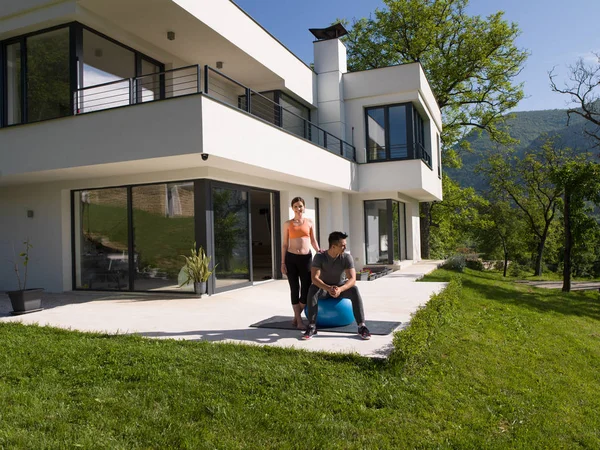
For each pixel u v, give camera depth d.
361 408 3.97
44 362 4.73
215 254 9.98
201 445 3.28
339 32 16.86
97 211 10.72
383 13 27.17
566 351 7.60
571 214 19.33
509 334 7.79
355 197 16.94
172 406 3.84
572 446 4.22
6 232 11.48
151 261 10.09
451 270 19.03
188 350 5.11
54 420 3.55
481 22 25.95
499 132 28.88
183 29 10.27
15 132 9.40
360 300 5.72
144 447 3.25
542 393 5.33
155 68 11.35
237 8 11.34
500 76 26.69
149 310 7.91
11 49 9.86
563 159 30.72
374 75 16.19
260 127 9.73
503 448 3.78
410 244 19.80
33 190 11.13
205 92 8.08
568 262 19.14
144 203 10.19
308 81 15.70
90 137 8.62
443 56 26.73
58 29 9.23
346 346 5.27
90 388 4.14
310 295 5.78
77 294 10.41
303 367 4.65
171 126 7.96
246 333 5.99
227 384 4.25
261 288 10.98
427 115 18.03
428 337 5.63
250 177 11.27
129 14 9.48
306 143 12.07
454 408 4.33
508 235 35.81
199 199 9.57
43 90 9.40
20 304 7.77
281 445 3.36
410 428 3.80
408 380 4.58
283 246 6.23
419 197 20.23
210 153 7.93
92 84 9.45
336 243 5.66
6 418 3.55
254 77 13.70
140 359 4.80
